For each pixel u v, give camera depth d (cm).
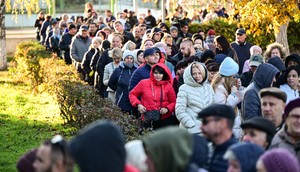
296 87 1903
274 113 1467
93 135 992
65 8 7119
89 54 3312
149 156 966
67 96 2647
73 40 3662
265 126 1240
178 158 927
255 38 4956
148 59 2377
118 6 7331
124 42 3534
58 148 1027
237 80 2036
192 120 1989
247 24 3450
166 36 3075
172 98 2288
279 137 1316
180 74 2433
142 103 2288
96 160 983
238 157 1073
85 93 2541
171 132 937
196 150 1137
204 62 2539
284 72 1914
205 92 2014
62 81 2838
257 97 1761
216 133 1171
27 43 4656
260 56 2270
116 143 992
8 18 6969
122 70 2578
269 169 1023
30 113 3331
